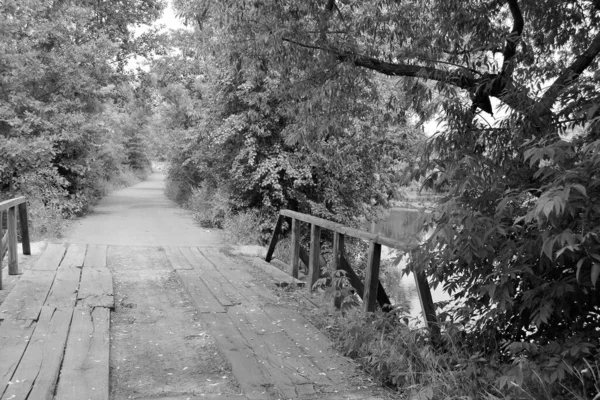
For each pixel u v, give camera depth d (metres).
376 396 3.99
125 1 24.17
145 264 9.02
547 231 3.09
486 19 5.60
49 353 4.54
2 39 13.70
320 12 6.37
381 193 14.45
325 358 4.73
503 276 3.58
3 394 3.71
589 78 3.71
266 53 6.76
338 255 6.20
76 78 15.94
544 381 3.42
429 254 4.01
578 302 3.58
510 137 4.21
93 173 18.34
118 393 3.94
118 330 5.46
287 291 7.29
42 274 7.53
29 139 13.89
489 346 4.16
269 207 13.79
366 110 7.88
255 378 4.22
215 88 13.81
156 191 33.94
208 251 10.34
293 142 7.82
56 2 17.33
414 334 4.38
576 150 3.24
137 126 39.34
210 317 5.89
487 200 3.75
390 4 6.42
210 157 15.71
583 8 5.70
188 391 4.00
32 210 12.73
